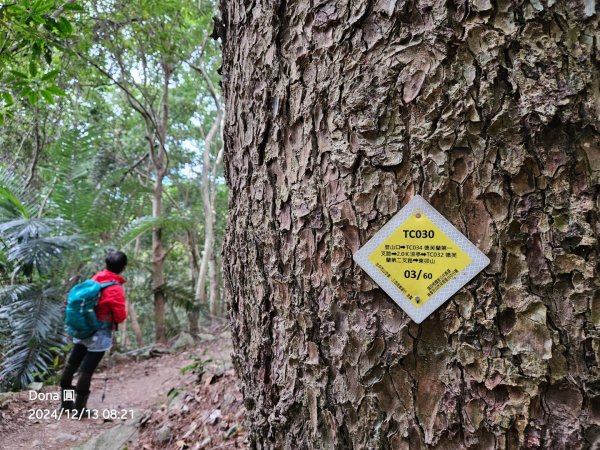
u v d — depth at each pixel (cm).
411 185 90
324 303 101
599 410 78
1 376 441
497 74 83
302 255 105
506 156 83
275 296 114
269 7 111
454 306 87
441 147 87
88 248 579
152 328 1066
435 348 89
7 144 738
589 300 78
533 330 81
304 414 108
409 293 91
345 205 96
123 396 439
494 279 84
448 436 86
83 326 362
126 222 734
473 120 84
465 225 86
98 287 365
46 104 632
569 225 80
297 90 105
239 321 133
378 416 93
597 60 80
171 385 427
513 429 81
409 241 90
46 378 492
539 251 81
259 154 117
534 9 82
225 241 143
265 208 115
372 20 93
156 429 312
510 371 82
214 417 285
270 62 112
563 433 78
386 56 91
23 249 472
